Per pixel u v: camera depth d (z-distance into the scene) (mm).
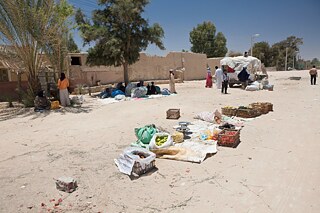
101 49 18219
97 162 5625
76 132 8297
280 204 3752
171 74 18156
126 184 4566
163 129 7934
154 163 5211
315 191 4051
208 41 55156
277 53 77438
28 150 6645
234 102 13297
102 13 18328
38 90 14414
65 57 15812
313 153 5637
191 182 4539
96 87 21875
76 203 4027
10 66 14641
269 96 15477
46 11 13125
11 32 12781
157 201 3986
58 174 5086
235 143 6391
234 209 3684
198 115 9430
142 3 18594
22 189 4523
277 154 5676
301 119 8922
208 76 22781
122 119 10008
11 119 11148
